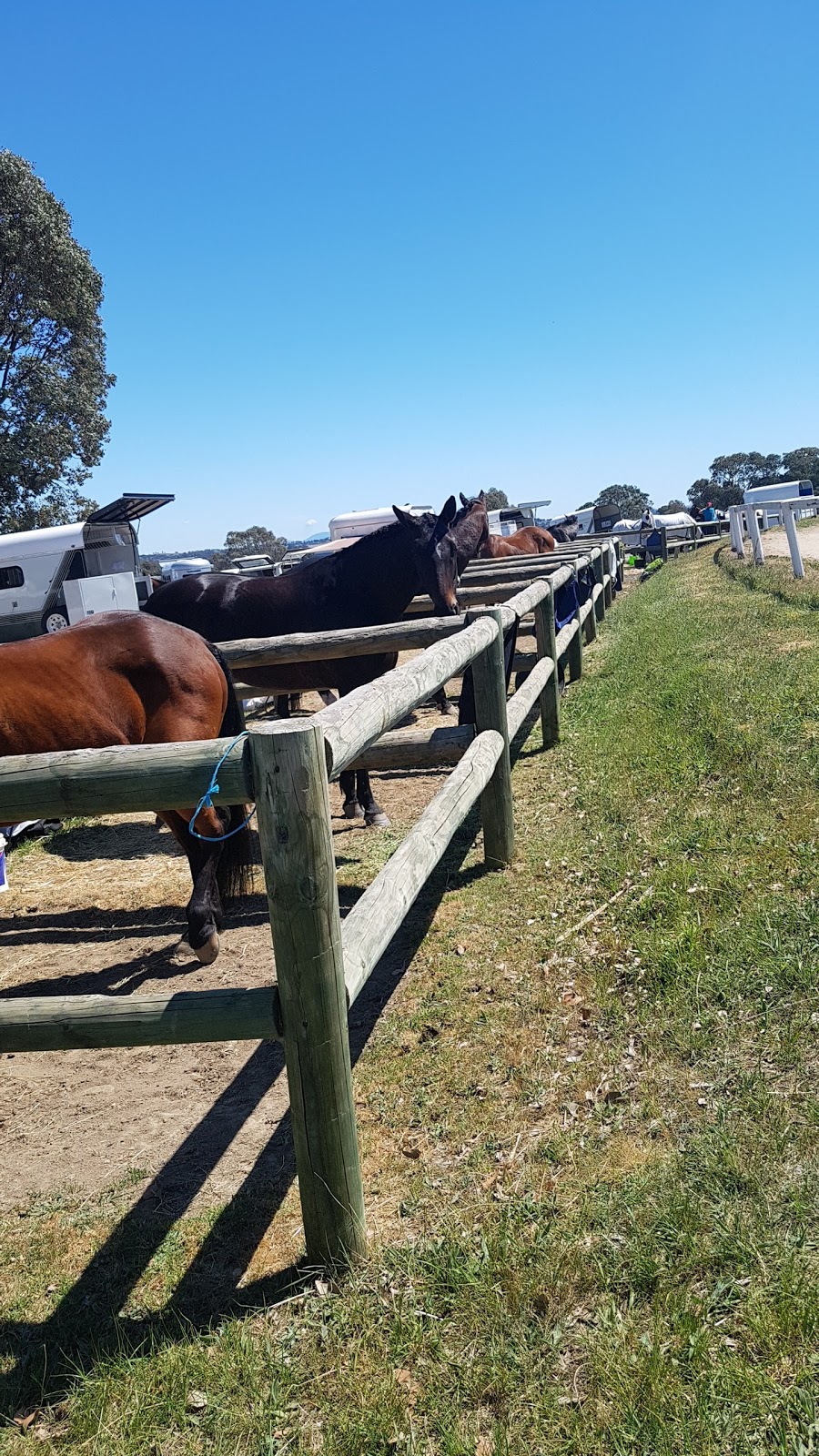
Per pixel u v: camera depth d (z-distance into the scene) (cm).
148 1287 221
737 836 393
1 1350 208
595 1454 159
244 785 193
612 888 386
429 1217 228
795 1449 150
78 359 3078
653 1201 211
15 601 1919
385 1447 169
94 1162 278
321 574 612
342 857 506
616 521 3844
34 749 352
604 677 850
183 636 397
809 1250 188
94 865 576
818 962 283
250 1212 242
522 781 580
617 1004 301
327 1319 201
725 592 1271
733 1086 246
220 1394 186
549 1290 194
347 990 207
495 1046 297
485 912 397
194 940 401
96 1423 183
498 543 1310
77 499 3269
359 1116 275
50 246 2836
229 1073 322
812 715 525
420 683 297
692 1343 173
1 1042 210
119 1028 204
